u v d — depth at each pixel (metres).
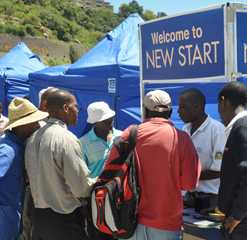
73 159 3.40
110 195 3.07
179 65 3.86
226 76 3.45
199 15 3.64
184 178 3.11
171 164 3.09
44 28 89.50
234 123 2.98
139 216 3.12
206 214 3.54
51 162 3.44
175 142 3.11
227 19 3.42
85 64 7.57
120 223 3.06
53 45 84.56
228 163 2.96
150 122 3.20
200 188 3.71
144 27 4.29
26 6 94.19
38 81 8.38
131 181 3.08
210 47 3.56
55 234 3.52
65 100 3.63
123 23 8.20
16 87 10.45
